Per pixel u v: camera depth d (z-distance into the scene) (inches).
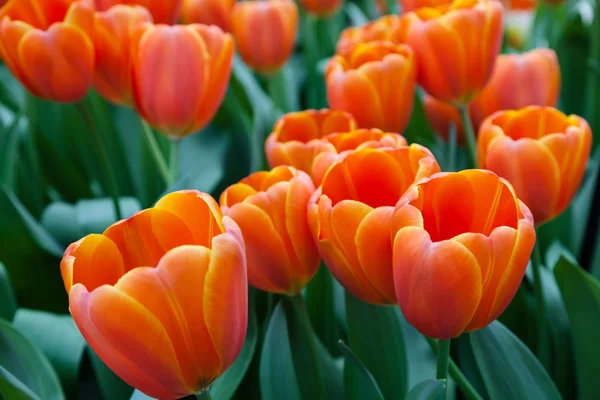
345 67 34.8
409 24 34.2
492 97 34.8
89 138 42.0
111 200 39.5
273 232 28.9
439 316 27.1
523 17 50.9
